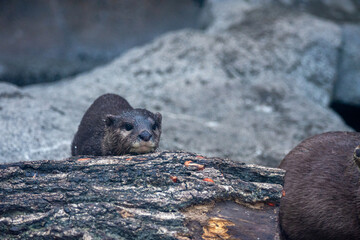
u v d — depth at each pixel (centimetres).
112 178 594
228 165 634
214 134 1305
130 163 614
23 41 1981
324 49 1858
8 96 1184
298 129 1391
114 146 791
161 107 1455
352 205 717
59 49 2011
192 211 580
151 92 1530
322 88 1770
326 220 738
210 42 1775
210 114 1447
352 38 1958
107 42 2073
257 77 1662
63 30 2055
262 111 1487
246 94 1557
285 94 1587
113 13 2131
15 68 1853
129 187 588
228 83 1598
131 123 779
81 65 1991
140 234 551
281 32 1859
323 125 1424
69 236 546
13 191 577
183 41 1778
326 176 755
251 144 1274
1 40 1959
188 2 2245
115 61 1730
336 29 1938
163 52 1723
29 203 564
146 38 2128
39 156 966
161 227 555
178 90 1544
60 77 1925
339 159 763
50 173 604
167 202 573
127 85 1566
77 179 591
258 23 1931
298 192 772
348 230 723
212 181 602
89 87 1548
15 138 990
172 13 2211
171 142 1214
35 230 550
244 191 604
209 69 1648
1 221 550
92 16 2108
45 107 1170
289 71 1733
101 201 573
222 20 1998
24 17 2036
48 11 2064
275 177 630
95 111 928
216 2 2128
